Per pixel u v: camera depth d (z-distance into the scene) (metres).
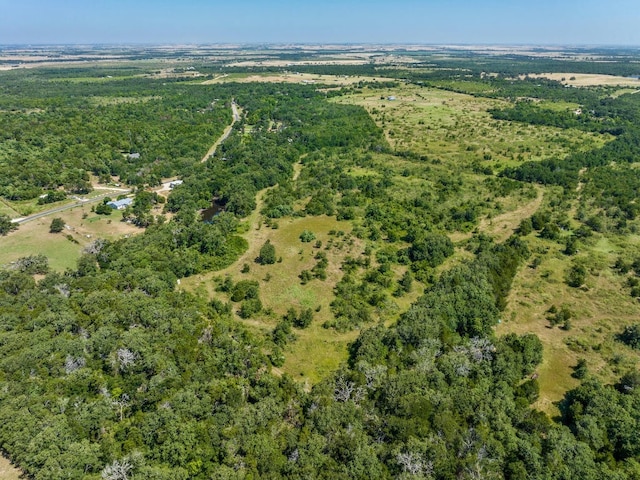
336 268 99.75
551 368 70.25
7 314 71.94
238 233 117.69
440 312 75.56
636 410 57.81
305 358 73.56
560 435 53.50
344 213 124.00
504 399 58.75
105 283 83.12
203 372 63.03
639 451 53.25
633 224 116.38
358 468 48.59
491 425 55.12
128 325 72.00
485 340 69.56
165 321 72.19
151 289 82.62
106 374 63.00
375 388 60.84
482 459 50.00
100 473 47.06
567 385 66.75
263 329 79.75
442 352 68.56
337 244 108.94
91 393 58.59
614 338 76.38
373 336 71.69
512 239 107.94
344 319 81.50
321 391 60.06
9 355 62.62
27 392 56.00
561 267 99.00
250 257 105.81
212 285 94.50
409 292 91.50
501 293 86.62
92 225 121.00
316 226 120.75
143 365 62.56
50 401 54.81
